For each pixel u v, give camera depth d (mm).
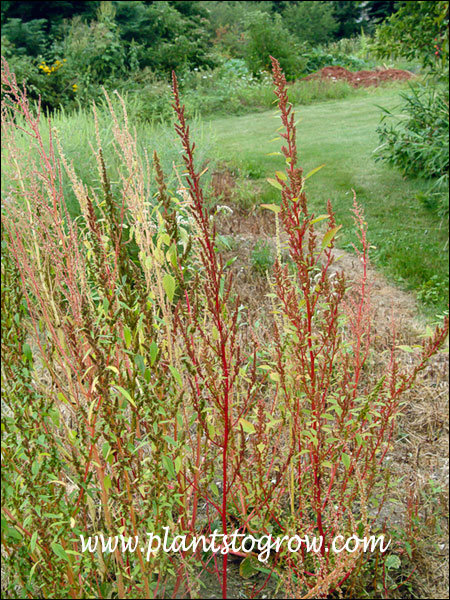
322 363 2186
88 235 1996
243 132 11141
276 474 2467
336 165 8430
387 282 5016
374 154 8492
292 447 2072
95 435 1632
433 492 2645
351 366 2393
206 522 2252
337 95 15336
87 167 4352
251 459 2441
